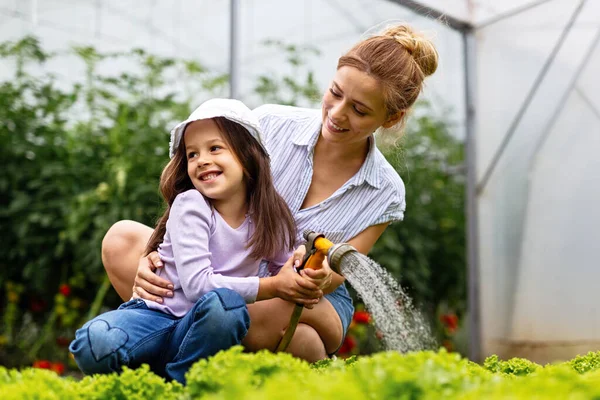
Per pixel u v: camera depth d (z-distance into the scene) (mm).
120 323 1947
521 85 4270
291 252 2279
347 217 2422
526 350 4113
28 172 4504
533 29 4207
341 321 2473
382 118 2234
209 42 5098
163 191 2227
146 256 2197
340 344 2531
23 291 4531
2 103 4512
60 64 4824
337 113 2182
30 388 1258
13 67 4691
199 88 4836
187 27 5188
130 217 4270
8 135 4512
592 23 3895
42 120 4648
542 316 4039
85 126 4676
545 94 4133
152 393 1425
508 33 4352
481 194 4473
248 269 2164
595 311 3760
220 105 2135
